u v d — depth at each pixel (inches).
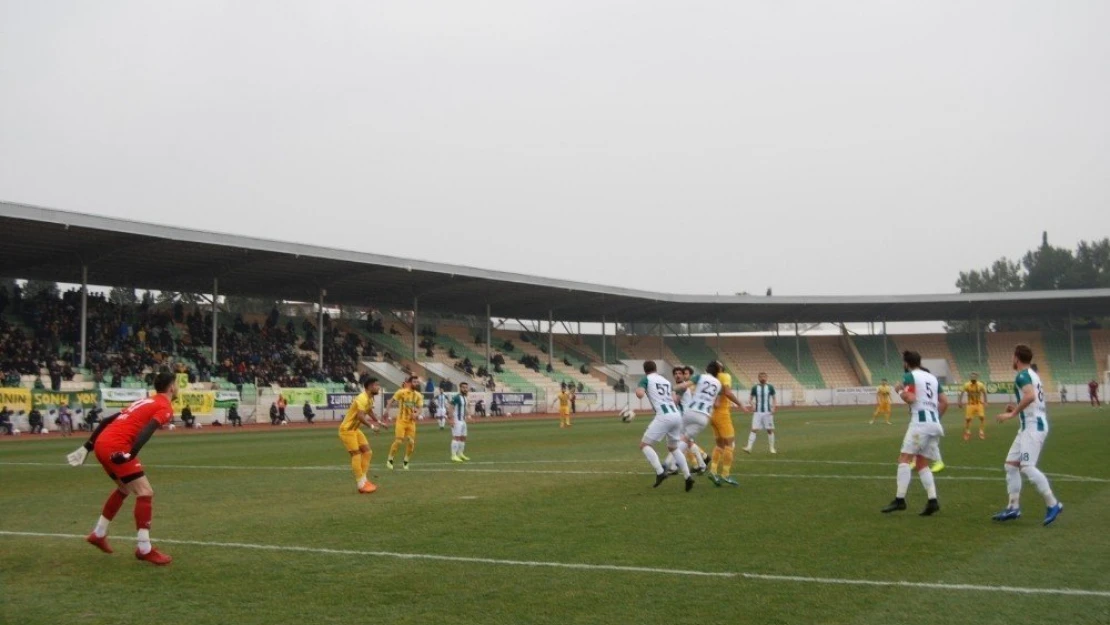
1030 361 415.5
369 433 1369.3
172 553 359.9
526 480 620.7
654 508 467.8
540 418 2050.9
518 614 262.7
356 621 257.6
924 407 437.4
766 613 259.9
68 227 1413.6
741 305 2876.5
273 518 451.2
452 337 2758.4
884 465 700.7
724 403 574.6
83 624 257.4
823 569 315.6
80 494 581.6
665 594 283.0
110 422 349.4
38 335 1774.1
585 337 3248.0
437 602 277.0
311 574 317.1
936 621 250.7
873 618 253.8
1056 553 340.5
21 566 336.8
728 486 567.5
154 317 2030.0
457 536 389.1
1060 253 4773.6
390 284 2212.1
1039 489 406.0
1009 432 1151.6
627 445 1007.0
